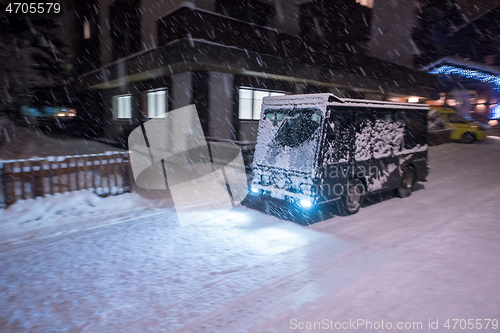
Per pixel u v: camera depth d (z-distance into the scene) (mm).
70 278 4141
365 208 7172
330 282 3920
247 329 3051
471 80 33781
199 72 13508
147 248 5062
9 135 15203
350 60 17938
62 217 6500
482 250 4797
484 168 11961
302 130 6129
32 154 13398
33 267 4453
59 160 7031
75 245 5195
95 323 3225
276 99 6711
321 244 5168
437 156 14977
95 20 20250
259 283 3936
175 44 12211
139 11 16188
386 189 7387
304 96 6223
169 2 14367
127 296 3699
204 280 4039
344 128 6277
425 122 8438
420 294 3592
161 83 15680
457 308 3309
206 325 3131
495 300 3443
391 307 3355
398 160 7590
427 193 8469
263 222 6281
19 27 14898
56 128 24562
